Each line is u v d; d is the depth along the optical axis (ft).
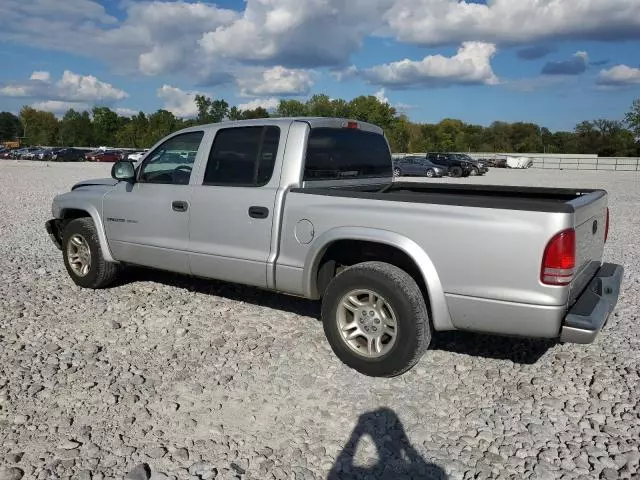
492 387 13.46
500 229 11.99
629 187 83.05
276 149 15.60
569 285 11.81
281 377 13.74
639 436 11.32
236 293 20.25
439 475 10.09
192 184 17.15
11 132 447.83
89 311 18.24
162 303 19.10
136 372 13.87
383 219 13.39
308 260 14.64
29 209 45.52
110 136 337.93
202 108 268.00
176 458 10.41
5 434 11.05
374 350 13.75
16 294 19.98
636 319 18.16
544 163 187.32
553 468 10.28
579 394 13.12
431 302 12.93
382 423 11.76
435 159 120.26
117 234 19.27
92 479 9.73
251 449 10.75
